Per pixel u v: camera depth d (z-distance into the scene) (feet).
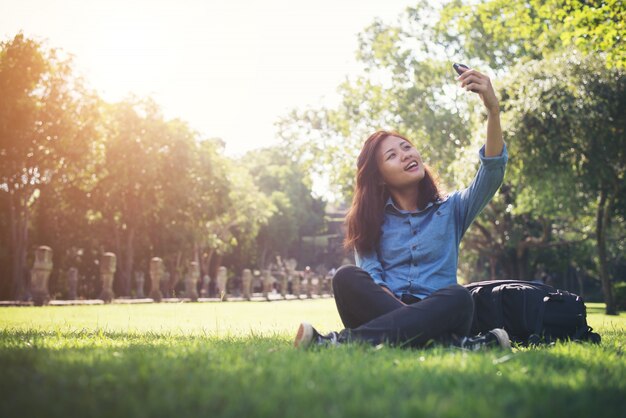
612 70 62.85
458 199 13.71
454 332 11.69
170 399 5.93
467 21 72.33
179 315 40.78
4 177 102.42
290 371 7.77
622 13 44.57
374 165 13.65
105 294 85.10
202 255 184.55
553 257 141.59
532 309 14.38
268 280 140.26
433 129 103.71
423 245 13.16
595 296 179.83
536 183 71.61
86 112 104.58
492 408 5.66
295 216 250.57
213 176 150.41
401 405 5.64
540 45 72.38
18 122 98.48
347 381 7.06
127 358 9.37
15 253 104.63
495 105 12.73
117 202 136.46
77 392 6.53
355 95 114.52
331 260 282.97
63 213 139.95
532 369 8.75
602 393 6.92
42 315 38.24
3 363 8.82
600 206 69.15
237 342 14.34
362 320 12.01
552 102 64.23
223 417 5.30
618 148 64.59
